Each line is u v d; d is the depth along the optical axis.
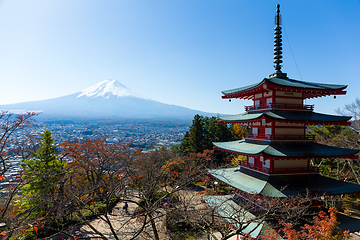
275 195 15.35
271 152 16.53
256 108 20.61
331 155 16.42
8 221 11.09
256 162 20.02
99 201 27.41
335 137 32.16
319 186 16.69
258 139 19.58
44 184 20.06
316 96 20.70
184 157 36.72
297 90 17.98
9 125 17.53
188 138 55.97
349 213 22.52
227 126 53.94
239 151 18.94
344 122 17.59
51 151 25.08
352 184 16.83
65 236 19.56
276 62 21.28
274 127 18.23
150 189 15.50
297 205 14.82
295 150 17.20
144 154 29.83
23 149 18.86
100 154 26.47
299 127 18.92
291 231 12.23
